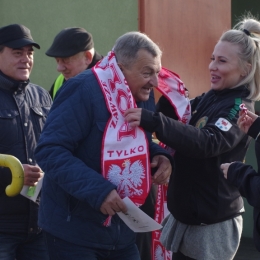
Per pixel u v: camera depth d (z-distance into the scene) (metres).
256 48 3.94
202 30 7.52
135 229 3.43
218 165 3.85
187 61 7.32
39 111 4.36
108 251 3.55
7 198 4.12
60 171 3.22
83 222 3.41
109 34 7.06
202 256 3.93
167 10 7.05
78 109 3.32
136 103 3.59
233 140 3.74
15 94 4.25
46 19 7.27
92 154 3.36
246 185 3.36
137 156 3.39
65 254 3.43
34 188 3.96
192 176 3.89
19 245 4.34
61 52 5.00
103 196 3.16
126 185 3.34
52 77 7.28
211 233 3.95
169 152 4.02
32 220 4.20
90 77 3.40
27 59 4.27
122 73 3.38
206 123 3.88
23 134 4.20
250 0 9.22
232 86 3.95
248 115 3.35
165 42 7.03
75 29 5.10
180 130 3.53
